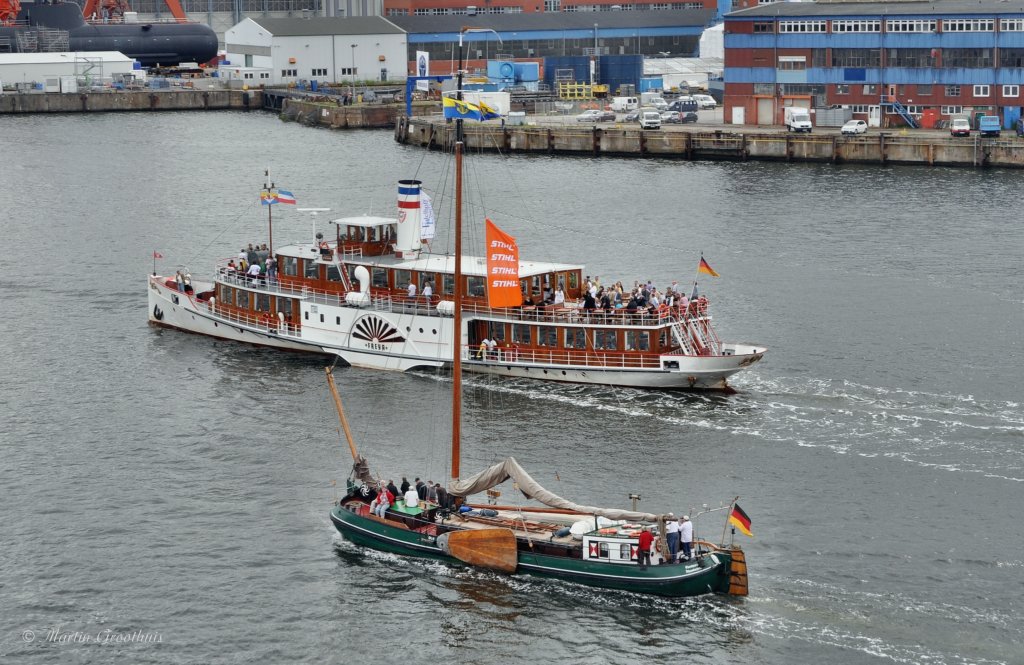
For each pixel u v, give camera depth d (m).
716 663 117.12
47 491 150.62
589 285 189.38
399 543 135.38
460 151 150.00
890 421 166.62
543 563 130.12
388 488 139.38
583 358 183.12
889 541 135.75
